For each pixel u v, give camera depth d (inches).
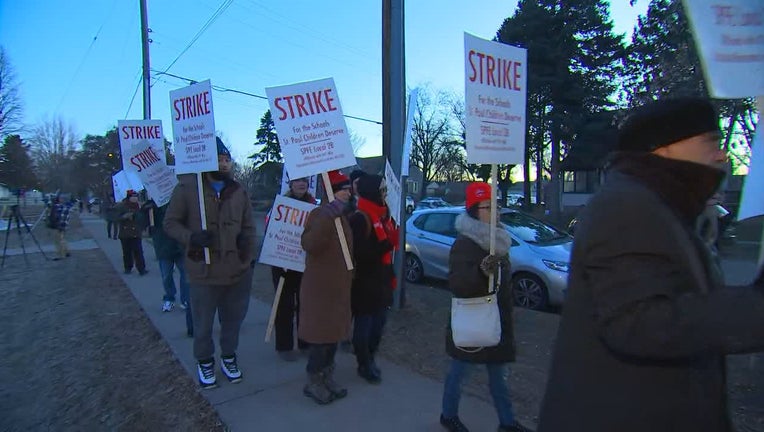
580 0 1083.3
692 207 55.0
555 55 1071.6
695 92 354.3
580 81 1101.7
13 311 309.4
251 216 171.3
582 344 56.2
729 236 434.0
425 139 2180.1
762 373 167.0
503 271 123.4
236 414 144.2
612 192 53.9
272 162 2033.7
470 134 116.9
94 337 238.2
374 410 145.9
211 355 163.8
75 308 297.7
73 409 167.8
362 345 167.3
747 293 45.7
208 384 161.6
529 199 1605.6
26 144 2706.7
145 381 177.8
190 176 162.1
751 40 57.2
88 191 2452.0
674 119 54.4
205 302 159.6
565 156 1378.0
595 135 1142.3
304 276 151.3
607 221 51.9
